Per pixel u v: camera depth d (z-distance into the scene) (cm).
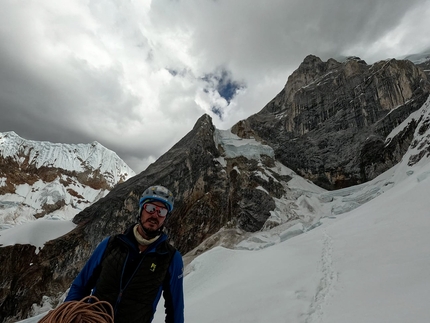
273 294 669
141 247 214
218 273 1423
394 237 855
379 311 395
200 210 4578
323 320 439
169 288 221
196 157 5334
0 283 3300
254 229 4166
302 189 5162
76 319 147
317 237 1385
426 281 452
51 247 3888
